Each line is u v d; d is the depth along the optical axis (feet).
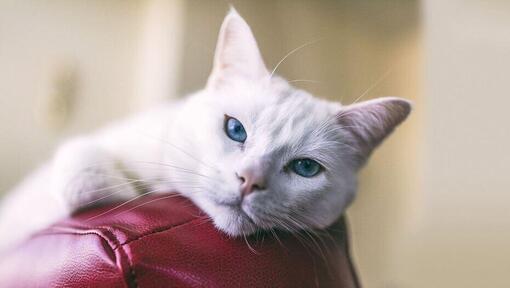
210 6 1.62
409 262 1.67
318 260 0.94
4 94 2.13
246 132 1.09
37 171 1.68
